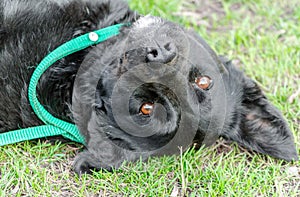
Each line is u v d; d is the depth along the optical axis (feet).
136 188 3.71
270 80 4.32
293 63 4.41
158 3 4.64
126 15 3.83
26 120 3.78
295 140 3.95
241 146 3.93
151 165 3.77
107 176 3.70
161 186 3.71
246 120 3.75
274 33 4.61
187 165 3.76
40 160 3.79
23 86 3.73
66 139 3.84
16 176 3.72
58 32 3.73
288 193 3.74
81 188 3.67
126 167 3.74
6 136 3.79
